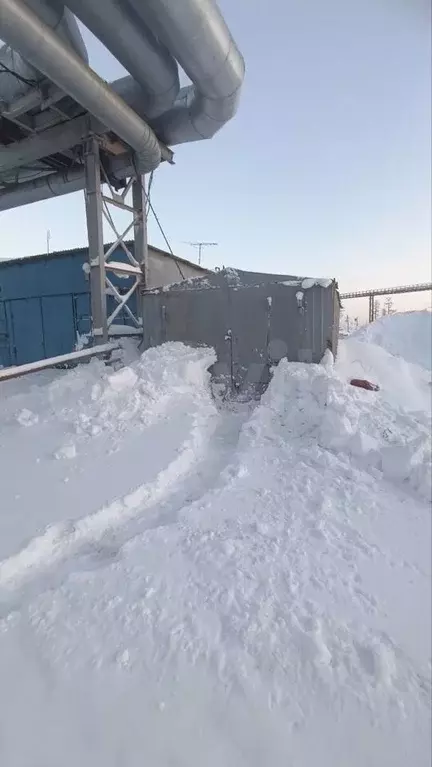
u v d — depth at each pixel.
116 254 8.24
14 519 2.63
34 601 1.96
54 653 1.70
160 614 1.91
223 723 1.47
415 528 2.81
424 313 11.15
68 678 1.60
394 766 1.38
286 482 3.34
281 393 5.15
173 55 5.07
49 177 8.15
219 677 1.63
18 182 8.62
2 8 3.79
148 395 5.07
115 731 1.43
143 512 2.95
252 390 6.00
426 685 1.68
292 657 1.73
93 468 3.46
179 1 4.23
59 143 6.88
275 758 1.37
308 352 5.72
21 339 9.58
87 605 1.94
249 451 3.96
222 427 4.90
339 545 2.56
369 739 1.45
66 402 5.07
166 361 5.83
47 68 4.55
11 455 3.75
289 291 5.78
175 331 6.58
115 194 7.20
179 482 3.45
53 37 4.32
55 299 9.04
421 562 2.46
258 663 1.69
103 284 6.87
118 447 3.90
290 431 4.48
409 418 4.63
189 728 1.45
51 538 2.47
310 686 1.62
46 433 4.29
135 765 1.33
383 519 2.89
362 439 3.89
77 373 6.00
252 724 1.47
